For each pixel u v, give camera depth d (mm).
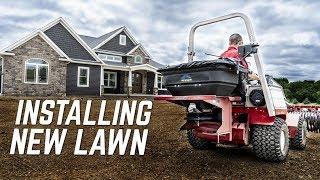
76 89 25484
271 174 4379
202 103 4770
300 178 4219
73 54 25750
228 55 5090
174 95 4801
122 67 28734
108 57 31297
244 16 4758
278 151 4820
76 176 4164
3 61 20922
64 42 25344
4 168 4453
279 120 5043
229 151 5828
